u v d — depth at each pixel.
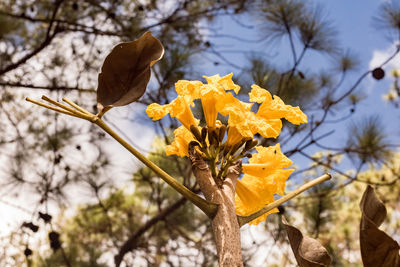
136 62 0.68
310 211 4.12
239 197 0.87
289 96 3.67
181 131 0.88
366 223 0.48
